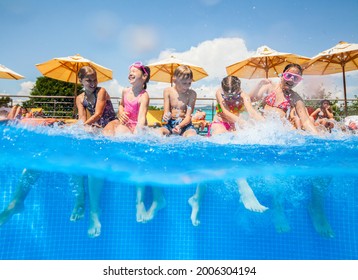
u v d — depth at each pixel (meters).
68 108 8.97
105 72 8.25
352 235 3.12
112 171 3.22
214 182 3.25
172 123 4.19
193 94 4.36
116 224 3.15
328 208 3.21
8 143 3.15
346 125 4.48
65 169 3.18
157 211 3.23
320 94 5.46
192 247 3.13
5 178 3.11
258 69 7.81
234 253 3.09
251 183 3.26
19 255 2.96
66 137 3.21
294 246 3.08
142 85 4.08
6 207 3.06
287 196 3.22
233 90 3.83
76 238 3.06
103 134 3.63
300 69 4.08
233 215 3.17
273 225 3.11
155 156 3.22
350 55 6.68
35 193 3.13
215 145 3.23
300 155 3.15
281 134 3.57
